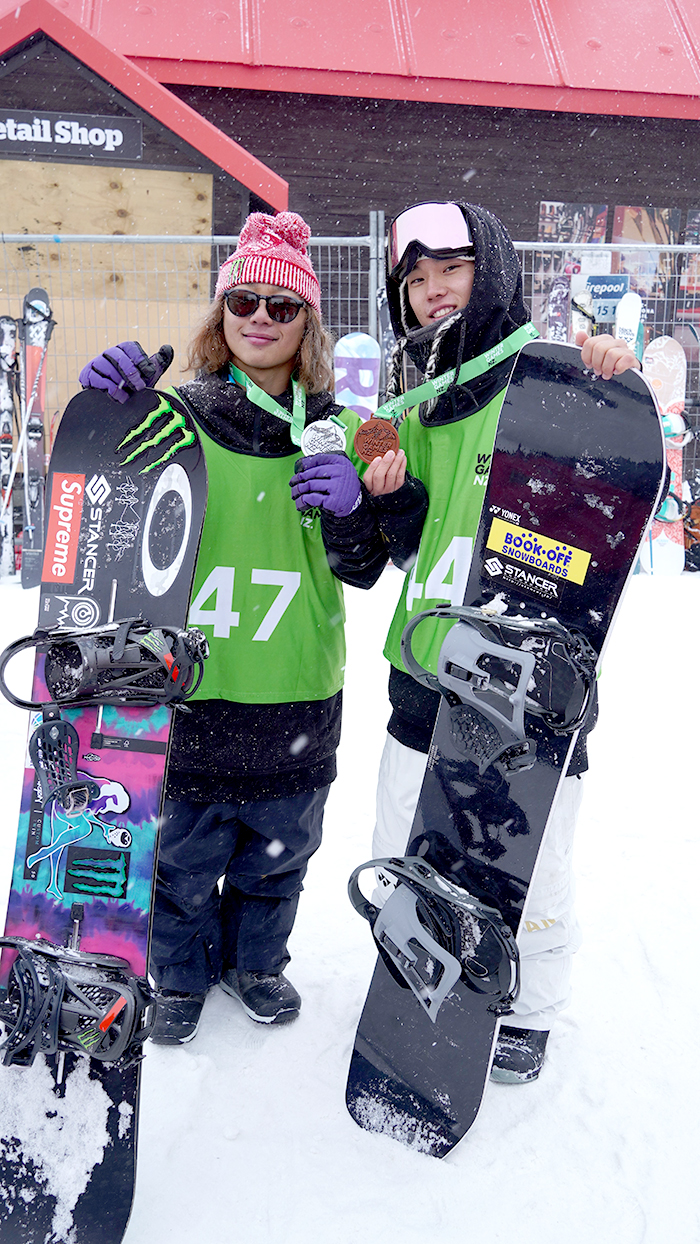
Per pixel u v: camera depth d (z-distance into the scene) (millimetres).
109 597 1594
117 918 1434
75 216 6484
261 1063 1746
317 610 1787
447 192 7871
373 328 6406
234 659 1694
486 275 1591
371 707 3830
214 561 1701
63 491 1658
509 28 7887
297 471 1636
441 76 7457
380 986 1655
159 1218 1380
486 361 1634
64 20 5973
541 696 1517
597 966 2082
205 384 1741
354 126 7652
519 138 7887
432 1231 1367
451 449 1683
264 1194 1430
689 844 2709
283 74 7273
